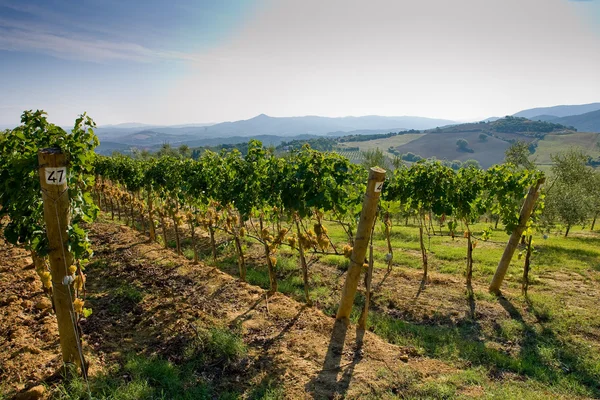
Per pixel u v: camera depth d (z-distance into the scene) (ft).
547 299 26.20
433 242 49.08
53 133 15.03
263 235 26.68
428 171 30.40
